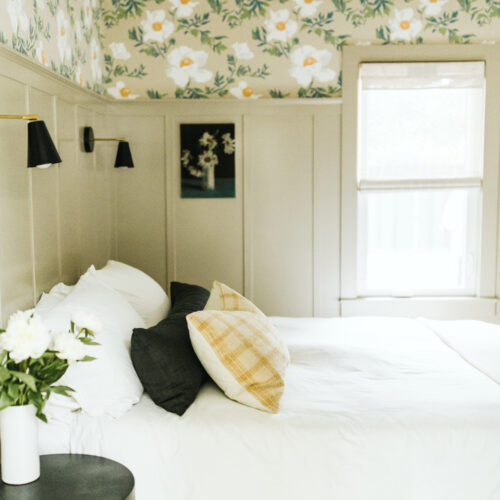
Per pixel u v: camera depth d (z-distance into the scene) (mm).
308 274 3875
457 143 3803
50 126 2658
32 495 1659
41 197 2555
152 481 1935
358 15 3719
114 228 3811
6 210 2203
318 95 3762
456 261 3943
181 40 3734
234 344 2131
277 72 3754
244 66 3750
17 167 2301
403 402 2102
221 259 3855
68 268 2926
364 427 1929
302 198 3818
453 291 3951
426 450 1900
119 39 3736
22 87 2342
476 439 1905
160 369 2053
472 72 3744
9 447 1721
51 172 2678
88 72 3398
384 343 2838
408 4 3711
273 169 3795
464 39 3740
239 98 3766
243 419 1979
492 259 3877
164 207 3818
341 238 3842
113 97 3771
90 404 2002
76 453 1963
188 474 1933
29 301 2428
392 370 2434
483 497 1894
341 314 3889
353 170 3791
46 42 2684
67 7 3002
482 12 3717
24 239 2373
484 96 3764
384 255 3947
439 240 3934
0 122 2141
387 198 3908
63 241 2850
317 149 3779
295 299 3891
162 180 3803
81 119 3146
